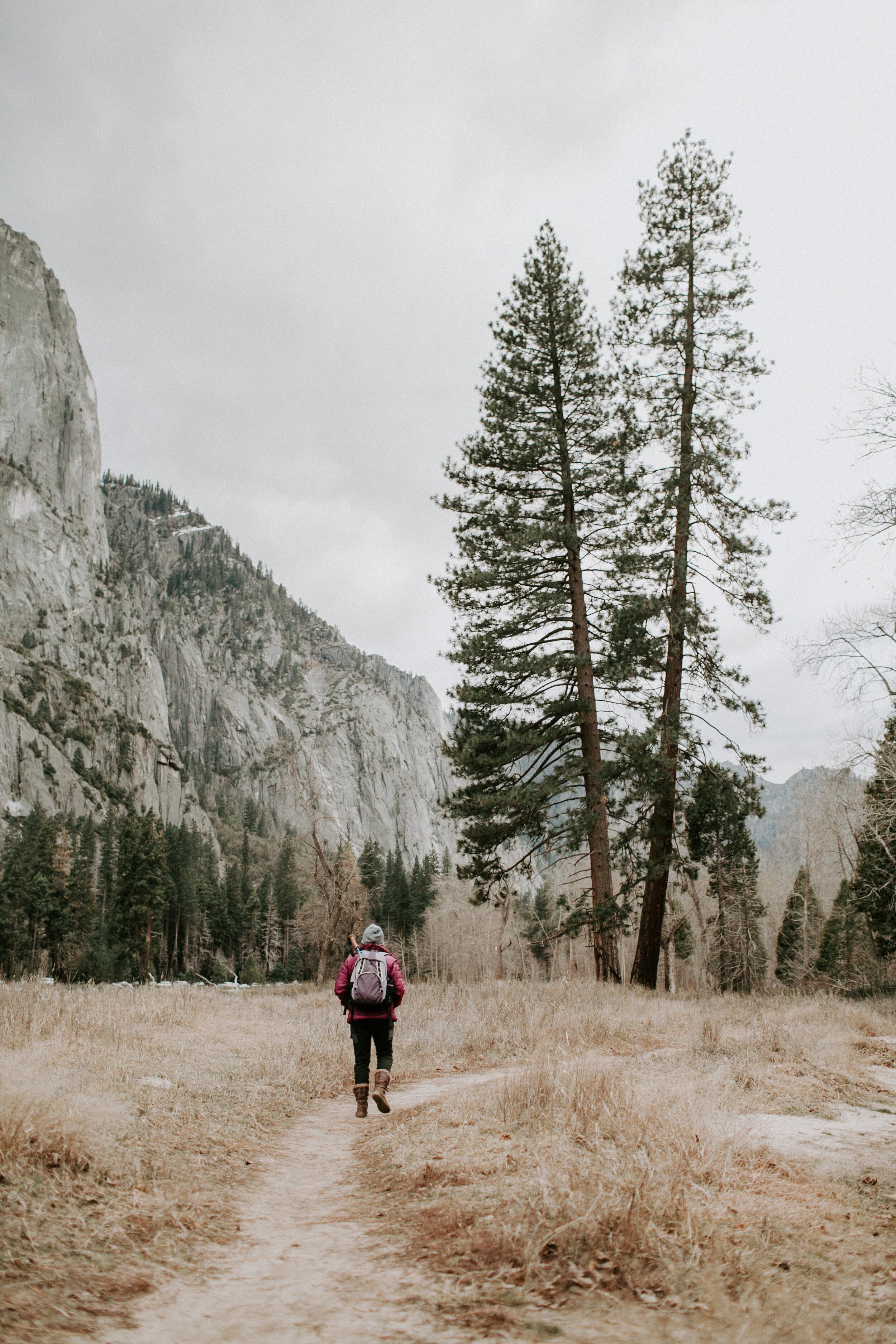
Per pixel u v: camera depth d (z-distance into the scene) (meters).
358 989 7.80
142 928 64.50
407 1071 10.66
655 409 19.53
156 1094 7.27
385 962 7.95
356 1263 3.69
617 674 18.03
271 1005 19.09
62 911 65.88
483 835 19.39
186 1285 3.37
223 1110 7.41
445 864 121.88
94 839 108.56
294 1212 4.82
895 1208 4.09
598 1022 11.51
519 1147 5.27
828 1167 4.89
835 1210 4.00
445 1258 3.58
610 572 19.31
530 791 18.53
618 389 20.20
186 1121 6.62
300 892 90.12
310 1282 3.43
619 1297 3.00
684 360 19.86
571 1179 4.20
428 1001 16.59
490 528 20.20
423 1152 5.79
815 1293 2.91
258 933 97.69
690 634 18.39
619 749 18.27
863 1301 2.82
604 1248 3.44
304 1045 11.96
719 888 37.81
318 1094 9.56
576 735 19.50
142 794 176.75
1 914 64.25
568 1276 3.22
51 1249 3.51
